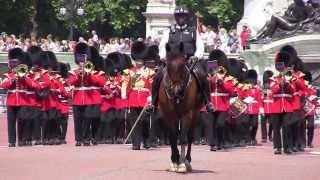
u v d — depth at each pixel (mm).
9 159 25578
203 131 33750
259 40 52125
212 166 24250
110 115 33906
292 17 51719
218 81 31125
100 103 32625
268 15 58031
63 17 72062
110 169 22750
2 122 45906
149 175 21578
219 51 32125
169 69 22453
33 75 32188
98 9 75938
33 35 71000
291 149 29703
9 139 31656
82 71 32469
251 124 35031
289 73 29781
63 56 55469
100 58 34406
